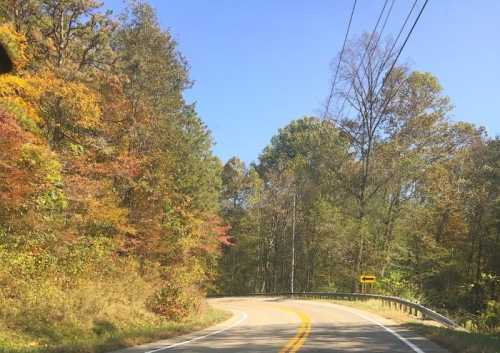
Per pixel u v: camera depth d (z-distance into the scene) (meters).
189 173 39.38
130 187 29.92
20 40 21.50
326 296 48.00
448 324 21.08
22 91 21.64
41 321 16.38
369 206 49.50
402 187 52.28
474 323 33.34
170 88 34.88
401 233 51.22
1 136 17.12
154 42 32.62
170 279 32.03
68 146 24.44
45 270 19.95
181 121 38.59
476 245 45.00
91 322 18.02
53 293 18.17
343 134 49.34
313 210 63.28
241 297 63.78
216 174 50.72
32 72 23.81
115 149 27.70
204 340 16.83
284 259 77.00
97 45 28.83
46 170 19.64
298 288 76.81
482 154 45.56
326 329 20.16
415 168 48.22
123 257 28.89
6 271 17.62
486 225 42.75
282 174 77.00
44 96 22.61
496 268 42.50
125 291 23.77
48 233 21.08
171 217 35.22
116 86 27.83
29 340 14.77
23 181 18.44
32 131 20.08
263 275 80.44
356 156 49.28
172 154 34.53
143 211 31.14
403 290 46.66
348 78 46.38
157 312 24.38
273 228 78.06
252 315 30.33
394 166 48.09
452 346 13.47
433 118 50.03
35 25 26.62
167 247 34.12
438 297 46.34
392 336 17.17
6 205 18.41
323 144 49.97
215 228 42.69
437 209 47.12
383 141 49.72
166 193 33.16
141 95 30.81
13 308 16.03
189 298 26.56
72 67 25.42
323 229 56.00
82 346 13.75
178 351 13.76
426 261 48.38
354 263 51.25
